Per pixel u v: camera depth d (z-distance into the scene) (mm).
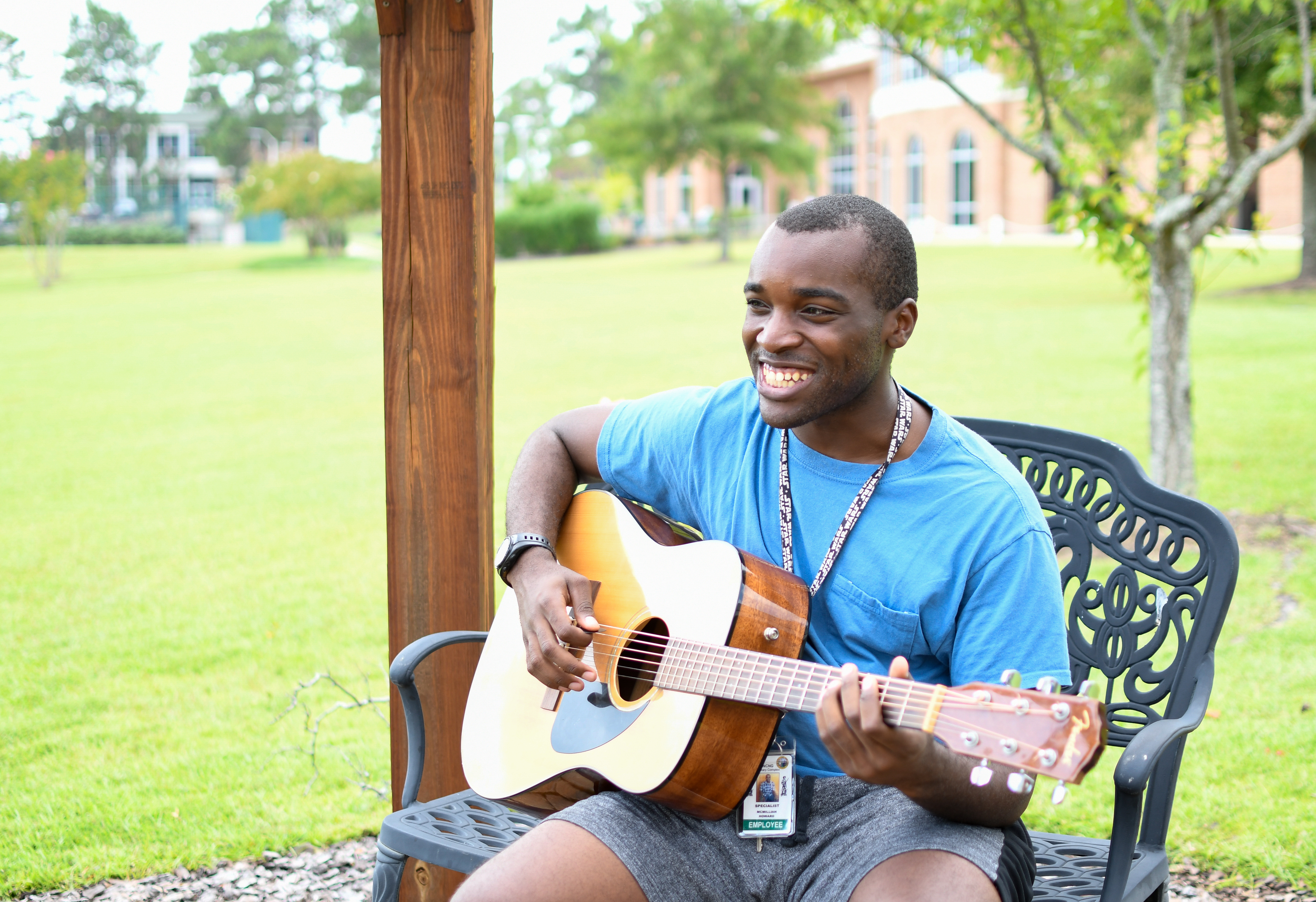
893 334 1951
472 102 2455
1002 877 1695
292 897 2932
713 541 2113
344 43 58594
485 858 2025
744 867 1927
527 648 2127
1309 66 5613
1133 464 2453
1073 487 2543
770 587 2002
